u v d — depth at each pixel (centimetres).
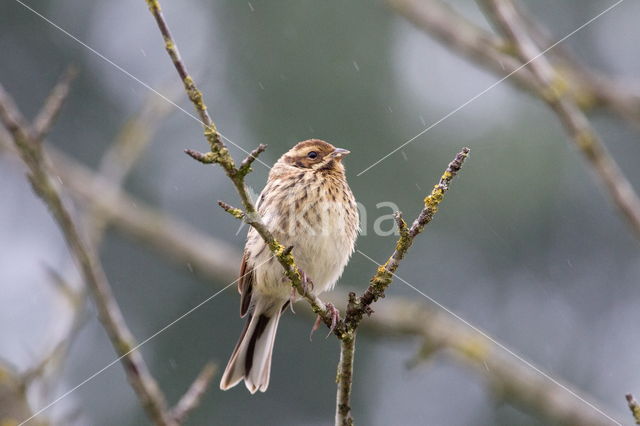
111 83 1438
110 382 1384
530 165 1363
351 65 1343
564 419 1097
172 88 1092
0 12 1427
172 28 1411
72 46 1438
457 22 1071
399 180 1320
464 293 1424
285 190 877
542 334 1423
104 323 672
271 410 1419
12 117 666
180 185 1438
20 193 1465
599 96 1088
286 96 1343
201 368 1409
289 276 638
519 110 1367
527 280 1434
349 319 646
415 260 1414
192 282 1442
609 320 1438
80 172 1217
